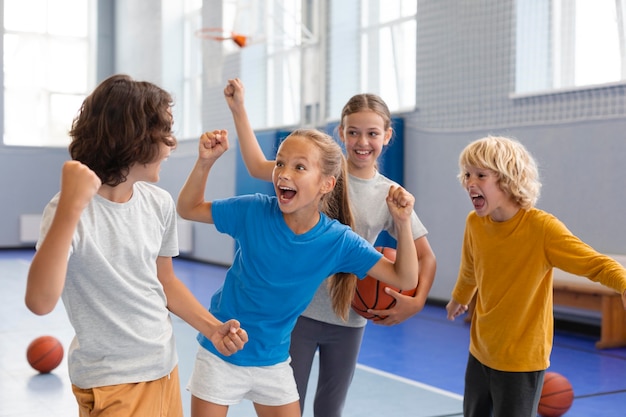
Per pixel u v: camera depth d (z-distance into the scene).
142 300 1.67
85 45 13.41
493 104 6.45
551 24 6.07
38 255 1.38
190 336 5.24
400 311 2.48
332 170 2.06
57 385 3.81
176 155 11.60
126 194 1.69
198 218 2.13
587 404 3.67
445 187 6.91
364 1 8.16
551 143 5.93
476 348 2.29
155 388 1.72
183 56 11.88
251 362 2.04
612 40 5.67
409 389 3.88
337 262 2.09
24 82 12.90
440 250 6.98
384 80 7.94
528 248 2.18
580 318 5.81
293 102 9.45
